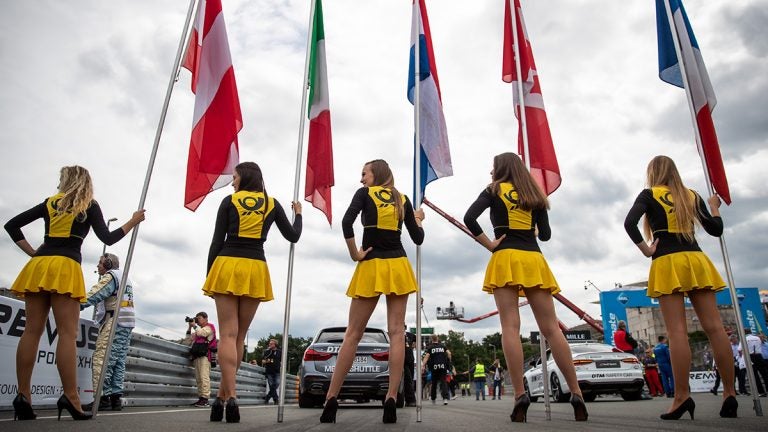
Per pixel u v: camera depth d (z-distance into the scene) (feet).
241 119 20.01
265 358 50.01
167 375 31.91
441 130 19.72
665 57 21.09
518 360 14.08
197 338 32.81
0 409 18.60
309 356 31.32
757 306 99.55
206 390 32.32
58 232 14.94
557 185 20.40
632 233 16.11
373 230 14.65
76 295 14.84
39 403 20.71
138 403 28.25
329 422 13.82
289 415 19.38
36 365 20.68
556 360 14.52
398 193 15.37
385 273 14.32
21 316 19.88
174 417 16.47
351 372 30.60
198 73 20.08
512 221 14.58
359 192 14.96
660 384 55.67
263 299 15.05
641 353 83.10
